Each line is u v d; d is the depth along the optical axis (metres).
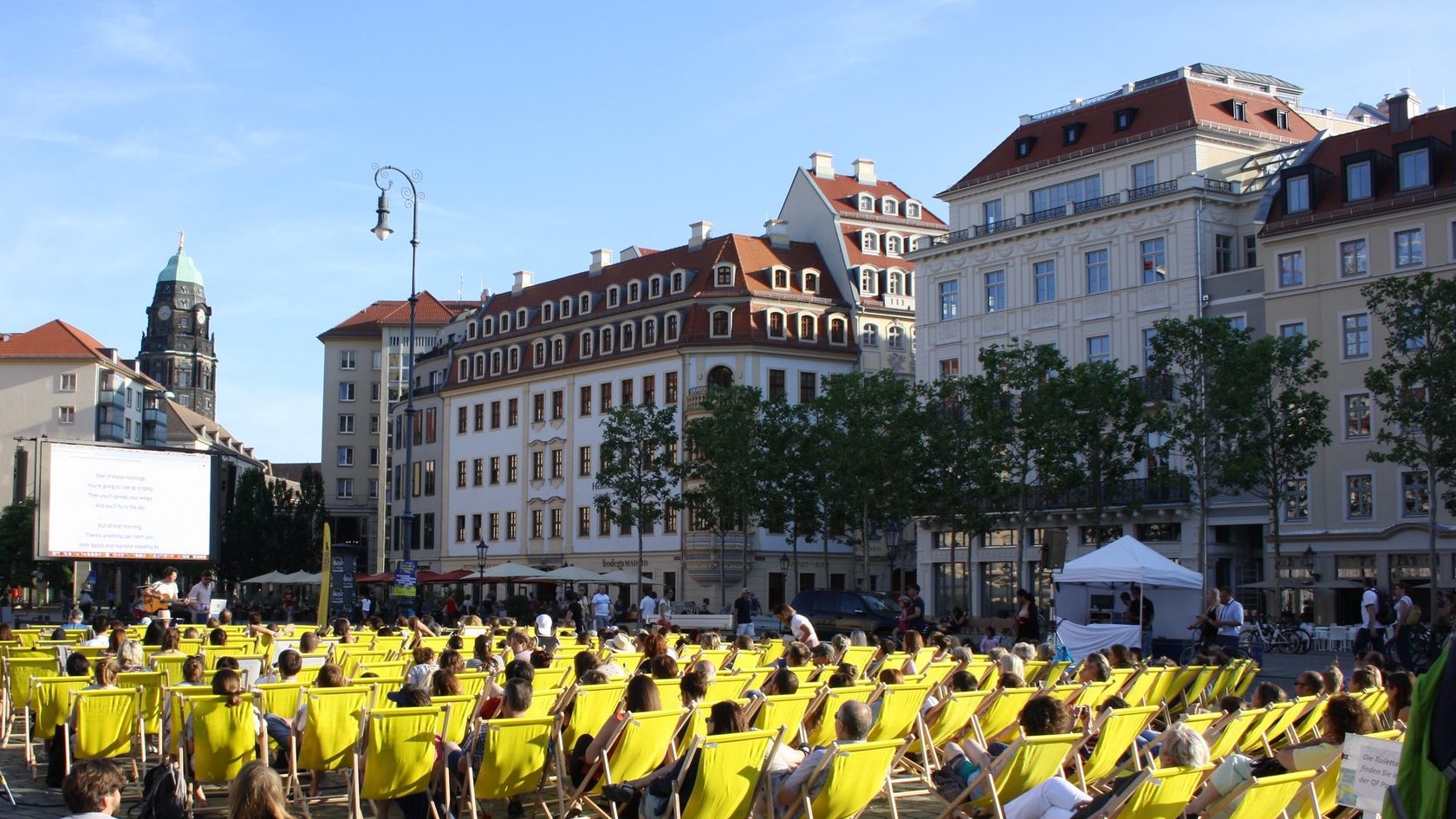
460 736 13.99
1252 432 53.38
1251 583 61.78
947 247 77.25
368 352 147.75
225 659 16.97
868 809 15.84
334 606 58.47
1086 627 30.23
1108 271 70.00
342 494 147.12
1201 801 11.16
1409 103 66.06
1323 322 62.50
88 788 7.80
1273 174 67.50
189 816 13.76
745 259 89.94
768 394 87.50
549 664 18.97
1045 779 12.04
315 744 14.05
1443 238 59.25
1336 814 12.06
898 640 39.12
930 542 77.38
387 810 13.86
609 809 13.97
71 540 43.28
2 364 128.62
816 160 96.06
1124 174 70.69
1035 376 57.38
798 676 18.72
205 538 46.41
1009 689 16.44
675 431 83.12
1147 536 68.12
